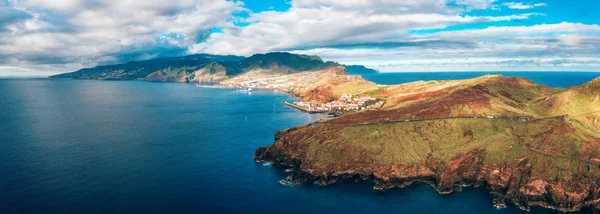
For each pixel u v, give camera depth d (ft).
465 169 491.72
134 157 568.82
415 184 486.79
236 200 417.49
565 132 517.55
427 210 406.41
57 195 409.49
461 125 579.89
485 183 481.46
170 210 384.68
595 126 573.74
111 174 486.38
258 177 496.64
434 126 586.45
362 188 471.62
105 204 391.86
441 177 476.54
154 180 468.75
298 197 434.30
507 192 444.14
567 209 415.23
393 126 591.78
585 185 422.82
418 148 535.19
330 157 527.40
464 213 401.49
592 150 470.80
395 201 431.02
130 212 375.86
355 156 525.34
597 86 646.74
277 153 570.05
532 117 610.24
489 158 495.00
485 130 562.25
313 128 612.29
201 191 439.22
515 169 467.93
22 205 380.78
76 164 523.29
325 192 454.40
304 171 504.84
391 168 497.05
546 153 479.82
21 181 449.06
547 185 437.99
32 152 582.76
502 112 633.61
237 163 554.05
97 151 598.34
